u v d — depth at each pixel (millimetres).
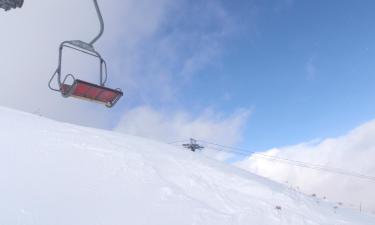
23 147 10820
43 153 10719
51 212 7172
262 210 11148
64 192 8383
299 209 12156
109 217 7797
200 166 13914
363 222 13195
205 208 10047
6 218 6414
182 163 13680
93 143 13078
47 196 7867
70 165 10336
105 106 6656
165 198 9938
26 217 6676
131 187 10008
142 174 11305
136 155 12891
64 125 15359
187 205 9859
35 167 9438
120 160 11977
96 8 6492
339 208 15125
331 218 12250
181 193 10688
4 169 8766
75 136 13461
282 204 12133
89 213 7668
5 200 7090
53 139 12391
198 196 11109
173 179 11938
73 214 7398
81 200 8203
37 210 7062
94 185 9391
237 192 12320
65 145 12055
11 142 11039
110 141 13945
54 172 9469
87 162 10984
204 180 12586
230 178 13336
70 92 6121
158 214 8742
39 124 14297
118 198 8992
